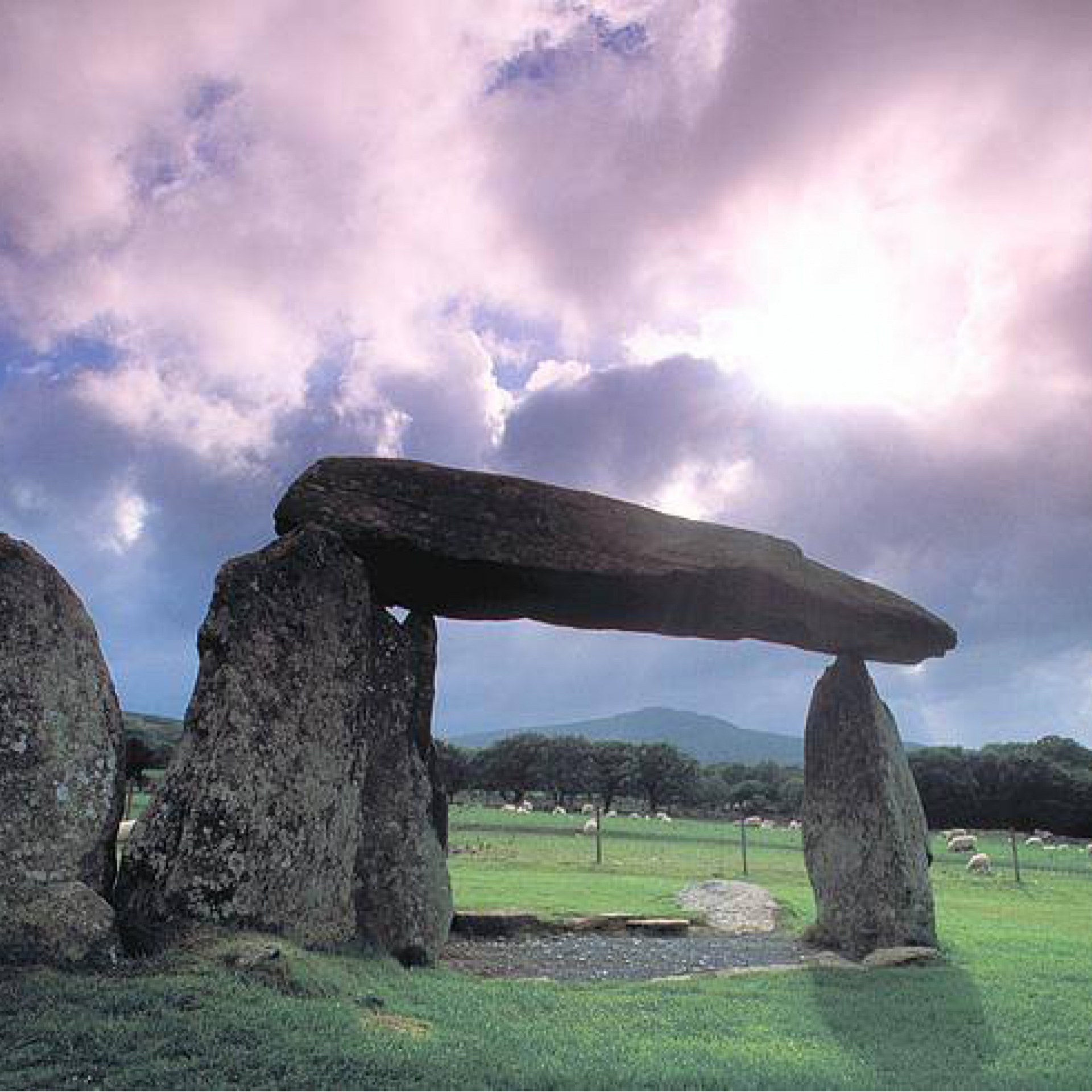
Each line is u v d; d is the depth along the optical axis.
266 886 11.19
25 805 9.90
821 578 15.28
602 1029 9.75
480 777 83.62
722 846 38.38
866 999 11.65
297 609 12.33
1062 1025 10.69
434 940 13.09
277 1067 7.70
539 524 13.66
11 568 10.38
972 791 70.00
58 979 8.95
